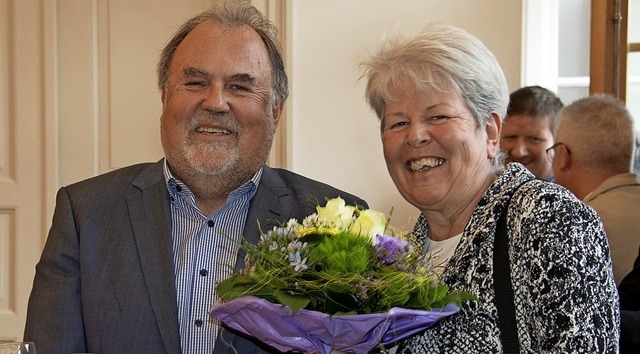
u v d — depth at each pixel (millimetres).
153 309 1702
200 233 1796
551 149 2760
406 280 1281
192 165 1745
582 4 3121
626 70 3000
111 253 1761
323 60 3043
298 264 1277
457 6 3027
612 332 1350
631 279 2086
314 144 3062
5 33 3201
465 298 1369
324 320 1237
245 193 1845
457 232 1628
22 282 3211
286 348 1350
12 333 3217
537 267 1375
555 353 1328
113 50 3229
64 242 1786
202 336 1720
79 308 1735
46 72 3176
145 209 1811
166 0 3223
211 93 1734
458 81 1556
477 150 1591
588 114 2582
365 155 3061
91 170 3234
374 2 3029
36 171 3199
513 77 3059
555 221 1384
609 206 2453
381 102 1636
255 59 1772
